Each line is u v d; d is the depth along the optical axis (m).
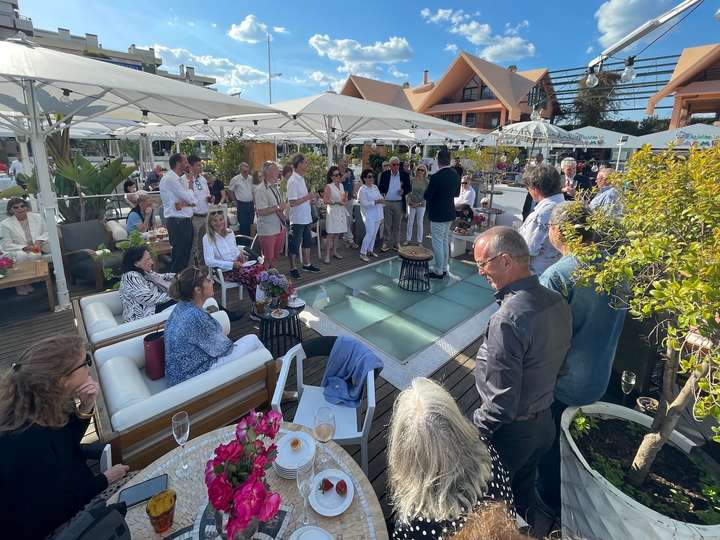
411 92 29.73
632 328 2.56
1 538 1.35
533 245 3.14
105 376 2.28
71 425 1.59
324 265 6.41
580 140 8.66
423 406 1.13
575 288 1.85
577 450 1.79
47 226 4.28
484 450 1.18
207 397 2.14
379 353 3.77
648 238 1.33
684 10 2.32
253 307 4.32
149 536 1.32
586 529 1.68
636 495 1.68
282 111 4.87
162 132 12.46
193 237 5.33
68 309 4.50
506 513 0.98
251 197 7.29
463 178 8.20
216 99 3.95
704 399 1.12
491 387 1.52
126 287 3.29
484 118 23.52
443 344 3.96
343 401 2.43
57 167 6.65
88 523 1.09
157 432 1.95
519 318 1.47
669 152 1.58
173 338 2.38
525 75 24.53
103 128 11.80
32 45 3.76
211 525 1.36
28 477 1.36
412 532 1.06
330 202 6.20
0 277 4.21
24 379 1.41
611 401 2.75
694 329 1.24
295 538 1.32
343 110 5.28
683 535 1.43
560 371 1.94
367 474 2.32
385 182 7.12
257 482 1.17
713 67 16.30
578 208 1.94
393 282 5.75
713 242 1.18
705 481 1.77
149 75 3.85
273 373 2.47
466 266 6.63
